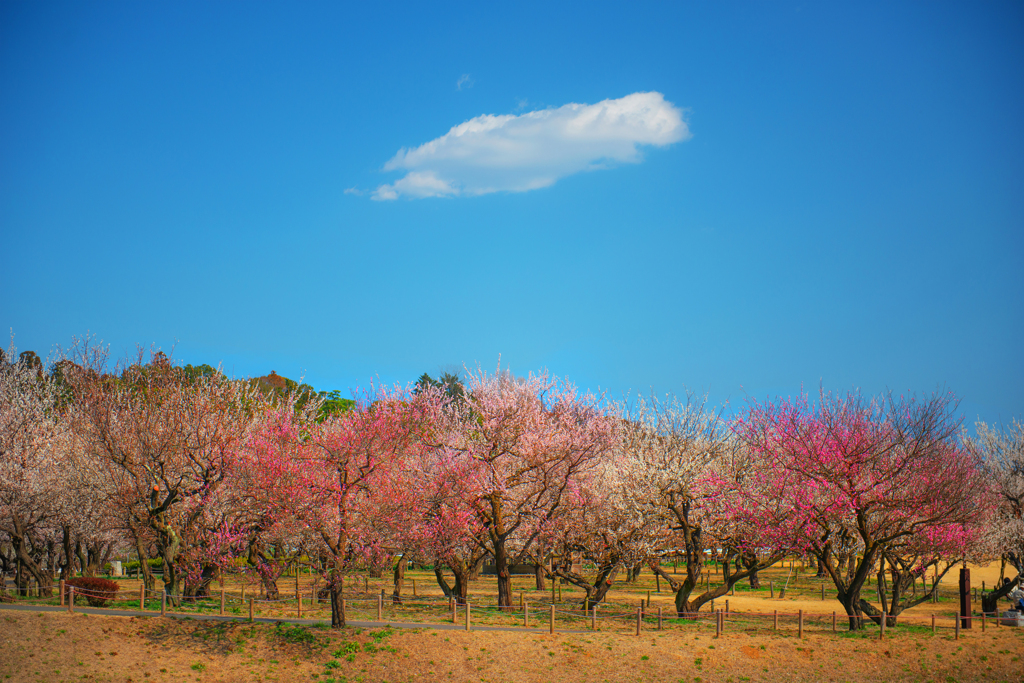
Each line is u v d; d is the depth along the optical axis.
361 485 30.86
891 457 33.66
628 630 32.12
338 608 29.34
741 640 30.80
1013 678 28.53
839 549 36.53
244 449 34.03
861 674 28.19
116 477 33.56
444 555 36.88
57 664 24.70
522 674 26.70
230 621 29.22
